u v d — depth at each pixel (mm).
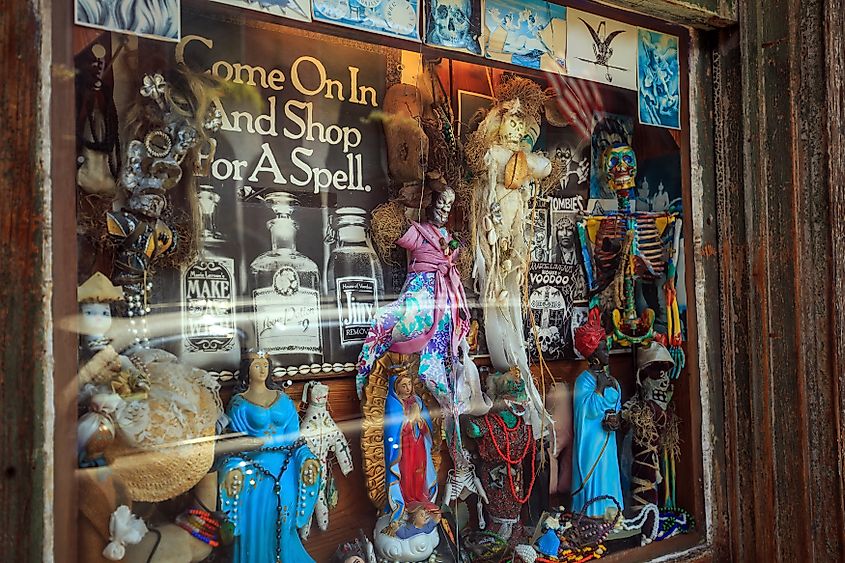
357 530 1398
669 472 1772
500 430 1545
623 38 1744
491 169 1571
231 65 1289
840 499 1631
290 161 1378
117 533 1025
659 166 1820
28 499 914
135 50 1144
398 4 1431
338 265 1426
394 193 1499
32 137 930
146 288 1150
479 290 1580
